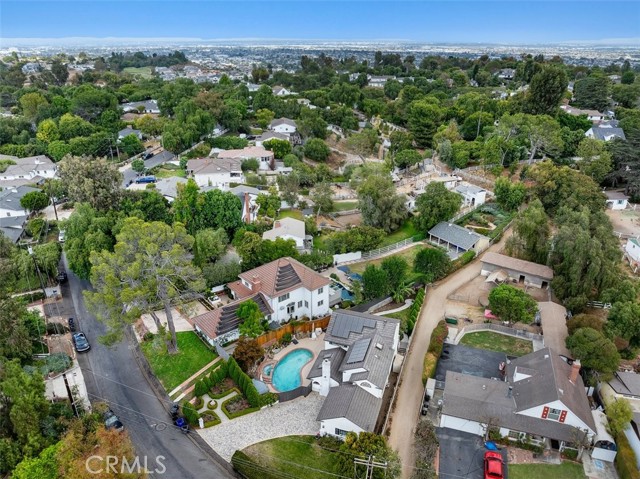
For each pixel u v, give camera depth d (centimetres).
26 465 3875
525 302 6253
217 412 4991
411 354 5962
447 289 7431
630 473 4047
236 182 11575
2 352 5262
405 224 9725
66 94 19088
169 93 17688
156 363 5694
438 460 4416
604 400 4972
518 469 4316
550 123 11438
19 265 7100
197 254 7344
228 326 5984
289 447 4553
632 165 10262
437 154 13650
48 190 10156
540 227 7769
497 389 4925
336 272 7838
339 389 4872
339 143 16250
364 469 4050
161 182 10938
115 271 5534
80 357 5859
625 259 8175
